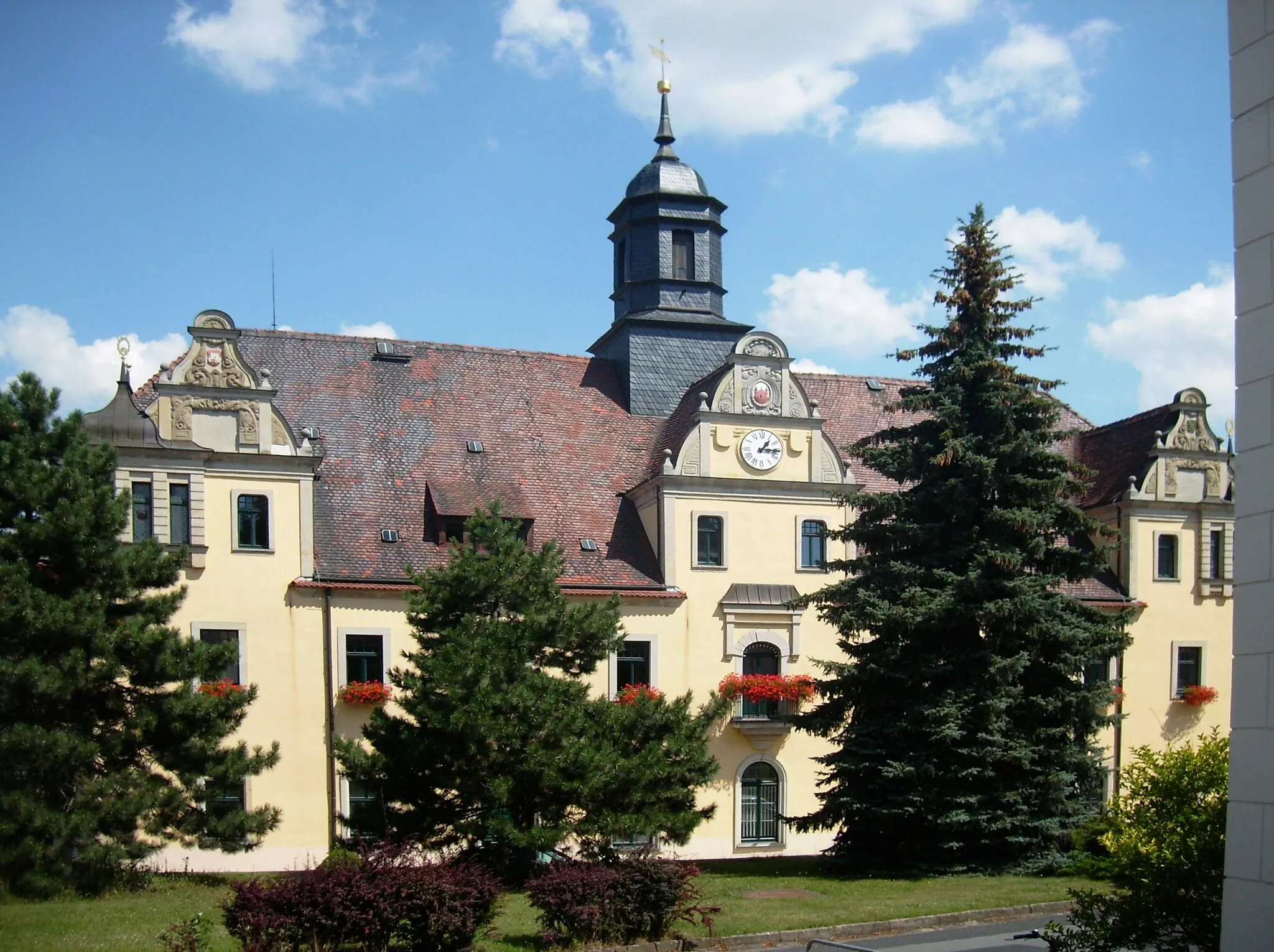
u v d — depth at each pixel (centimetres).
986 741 2766
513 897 2308
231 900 1756
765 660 3781
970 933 2120
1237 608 1212
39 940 1880
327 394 3816
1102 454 4472
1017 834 2792
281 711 3322
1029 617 2803
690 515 3734
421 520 3625
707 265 4331
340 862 1828
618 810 2372
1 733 2334
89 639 2398
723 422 3797
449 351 4088
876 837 2892
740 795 3672
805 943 2030
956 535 2941
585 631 2523
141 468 3297
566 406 4078
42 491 2464
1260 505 1197
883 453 3003
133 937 1900
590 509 3825
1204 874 1530
